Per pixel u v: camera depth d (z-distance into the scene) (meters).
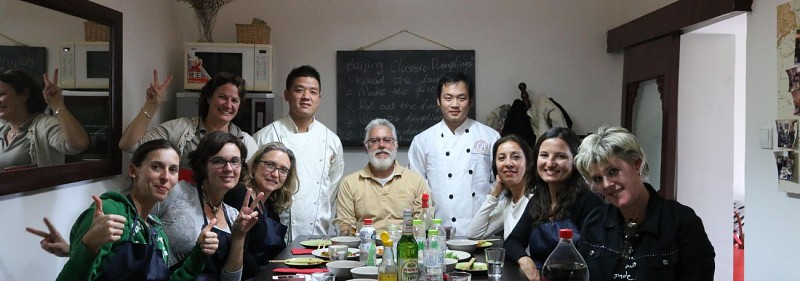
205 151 3.07
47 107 3.38
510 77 5.67
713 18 4.11
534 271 2.74
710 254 2.13
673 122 4.72
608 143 2.12
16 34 3.12
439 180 4.48
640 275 2.16
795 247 3.46
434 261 2.68
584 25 5.67
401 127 5.64
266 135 4.40
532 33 5.67
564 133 2.96
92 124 3.85
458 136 4.50
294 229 4.29
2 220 3.08
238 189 3.46
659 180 4.95
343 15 5.66
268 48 5.06
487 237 3.76
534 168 3.03
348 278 2.86
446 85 4.42
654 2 5.00
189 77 5.00
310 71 4.36
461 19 5.67
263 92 5.12
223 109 4.11
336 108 5.66
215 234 2.71
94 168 3.85
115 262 2.32
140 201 2.65
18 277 3.22
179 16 5.41
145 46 4.68
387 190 4.18
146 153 2.62
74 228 2.44
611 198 2.16
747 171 3.88
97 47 3.90
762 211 3.74
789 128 3.45
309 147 4.36
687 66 4.75
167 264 2.72
